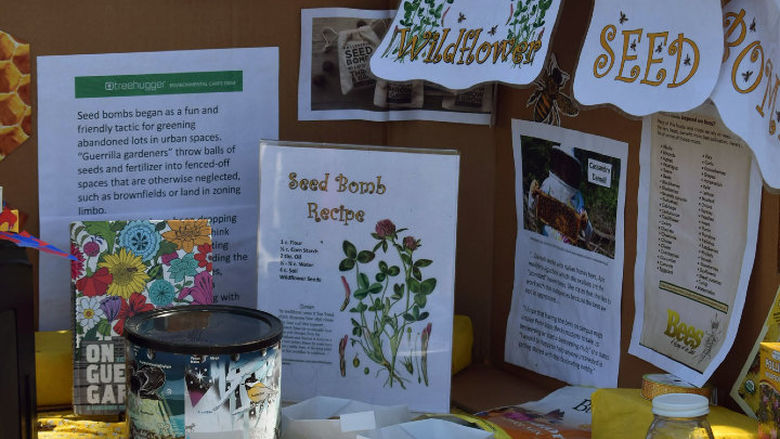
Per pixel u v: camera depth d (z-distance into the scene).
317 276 1.90
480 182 2.25
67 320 2.04
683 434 1.45
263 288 1.91
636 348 1.84
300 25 2.13
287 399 1.91
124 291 1.81
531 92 2.08
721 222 1.62
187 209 2.10
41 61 1.96
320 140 2.20
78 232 1.79
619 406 1.64
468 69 1.86
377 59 2.00
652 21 1.56
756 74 1.42
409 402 1.88
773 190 1.38
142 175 2.06
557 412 1.89
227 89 2.09
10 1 1.92
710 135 1.62
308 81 2.16
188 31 2.05
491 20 1.86
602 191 1.90
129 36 2.01
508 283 2.22
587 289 1.97
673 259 1.74
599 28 1.65
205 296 1.84
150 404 1.49
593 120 1.91
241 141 2.12
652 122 1.76
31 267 1.49
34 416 1.52
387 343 1.88
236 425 1.49
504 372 2.25
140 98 2.04
